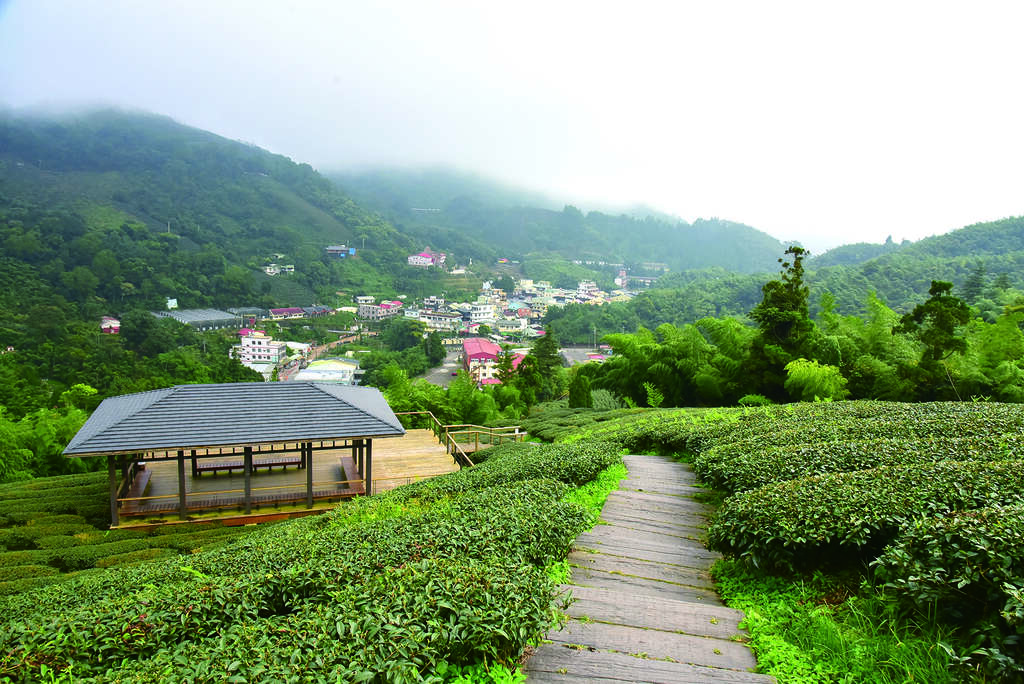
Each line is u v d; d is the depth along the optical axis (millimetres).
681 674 4012
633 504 8727
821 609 4758
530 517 6340
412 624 3625
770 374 18422
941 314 14719
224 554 7848
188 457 15055
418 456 18188
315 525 9805
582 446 11602
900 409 11055
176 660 3561
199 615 4418
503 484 8977
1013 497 5191
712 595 5766
